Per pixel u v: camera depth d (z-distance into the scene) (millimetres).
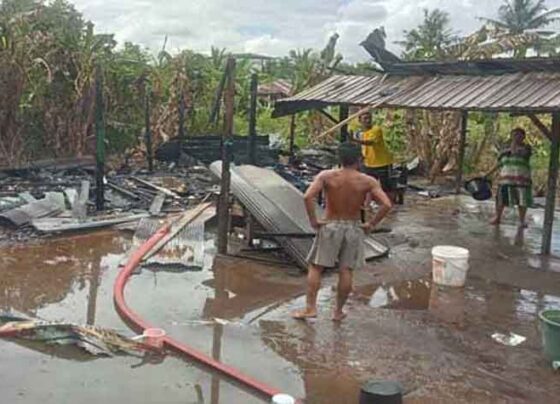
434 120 16375
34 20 14883
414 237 9680
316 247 5996
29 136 14977
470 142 16281
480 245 9266
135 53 18562
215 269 7605
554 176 8461
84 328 5359
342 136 11469
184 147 16766
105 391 4453
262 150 16109
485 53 16375
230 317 6055
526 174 10375
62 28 15648
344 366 5051
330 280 7320
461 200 13227
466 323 6125
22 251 8094
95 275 7230
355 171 5941
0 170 12914
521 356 5352
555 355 5125
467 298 6895
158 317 5957
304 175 14156
